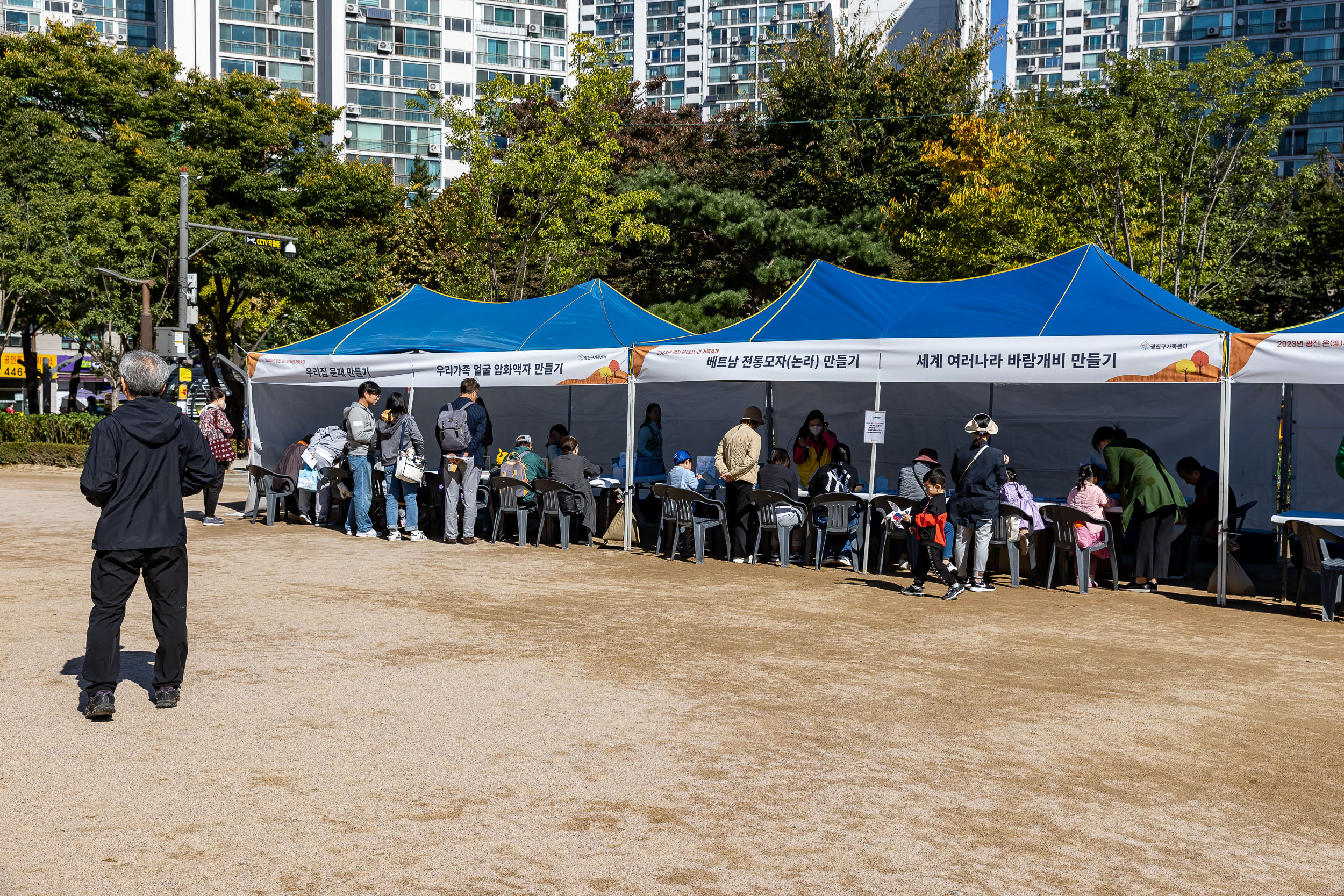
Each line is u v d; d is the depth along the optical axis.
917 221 32.41
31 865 3.77
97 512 16.36
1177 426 14.38
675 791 4.74
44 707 5.73
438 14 75.38
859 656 7.64
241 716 5.67
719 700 6.32
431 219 39.31
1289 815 4.72
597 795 4.65
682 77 131.38
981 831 4.38
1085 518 10.66
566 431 14.98
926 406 16.20
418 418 18.91
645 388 17.95
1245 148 22.28
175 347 26.91
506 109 29.28
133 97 32.97
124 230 29.52
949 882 3.86
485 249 30.45
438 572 11.10
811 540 13.08
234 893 3.59
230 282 35.88
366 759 5.05
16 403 50.19
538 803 4.54
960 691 6.70
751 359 12.34
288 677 6.54
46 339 52.41
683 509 12.43
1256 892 3.88
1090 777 5.13
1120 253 22.84
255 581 10.23
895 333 11.92
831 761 5.24
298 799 4.49
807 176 35.44
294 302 33.88
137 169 31.27
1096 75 87.12
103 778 4.68
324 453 15.12
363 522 13.96
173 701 5.79
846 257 32.19
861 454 16.64
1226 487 10.27
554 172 28.45
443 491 13.78
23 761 4.88
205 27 71.50
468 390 13.68
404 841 4.08
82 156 30.72
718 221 32.12
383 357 14.78
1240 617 9.66
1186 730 5.99
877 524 12.77
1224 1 89.12
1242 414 13.80
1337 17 84.31
